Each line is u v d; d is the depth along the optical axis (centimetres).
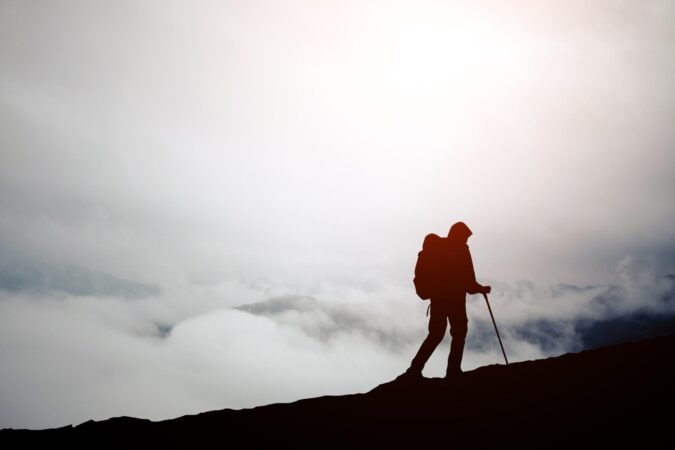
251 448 531
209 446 544
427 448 489
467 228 770
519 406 540
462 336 729
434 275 748
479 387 612
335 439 532
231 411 631
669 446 416
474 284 748
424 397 611
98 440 574
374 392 652
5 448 572
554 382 582
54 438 592
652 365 576
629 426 459
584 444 446
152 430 592
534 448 457
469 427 515
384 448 501
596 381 564
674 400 485
